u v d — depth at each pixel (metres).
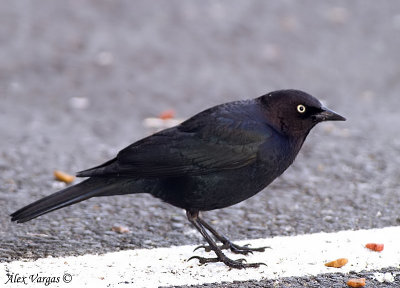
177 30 22.45
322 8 25.08
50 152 13.70
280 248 9.18
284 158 9.12
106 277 8.17
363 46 21.84
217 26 22.91
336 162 13.31
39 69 19.09
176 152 8.90
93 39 21.36
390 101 17.64
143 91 17.94
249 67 19.89
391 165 13.12
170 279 8.17
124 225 10.02
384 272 8.29
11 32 21.56
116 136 14.92
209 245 9.04
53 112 16.38
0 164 12.79
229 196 9.04
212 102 17.22
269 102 9.09
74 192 8.73
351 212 10.58
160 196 9.10
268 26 23.14
